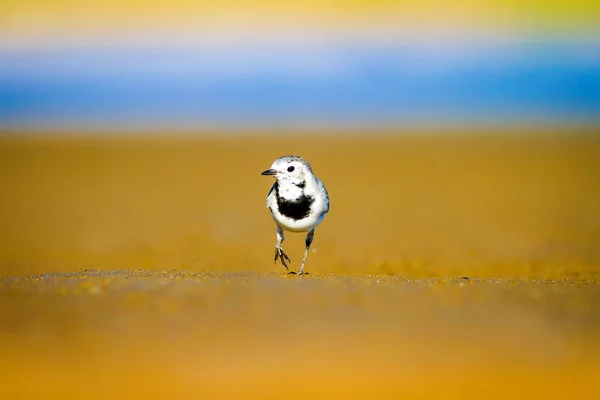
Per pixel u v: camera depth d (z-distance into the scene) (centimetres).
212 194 2944
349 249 1978
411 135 5069
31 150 4319
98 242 2075
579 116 5984
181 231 2242
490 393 668
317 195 1199
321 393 660
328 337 809
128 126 5669
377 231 2255
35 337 803
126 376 698
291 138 4888
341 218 2464
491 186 3153
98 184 3186
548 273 1490
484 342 802
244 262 1773
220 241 2089
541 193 2983
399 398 655
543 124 5603
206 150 4353
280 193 1195
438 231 2258
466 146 4534
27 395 654
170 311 900
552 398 655
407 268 1670
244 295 971
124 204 2722
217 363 727
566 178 3372
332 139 4844
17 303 925
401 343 793
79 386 668
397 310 912
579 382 693
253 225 2352
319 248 1995
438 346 787
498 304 946
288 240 2114
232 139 4847
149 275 1117
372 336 812
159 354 758
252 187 3127
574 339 810
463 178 3375
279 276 1132
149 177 3394
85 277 1093
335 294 983
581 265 1666
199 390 662
